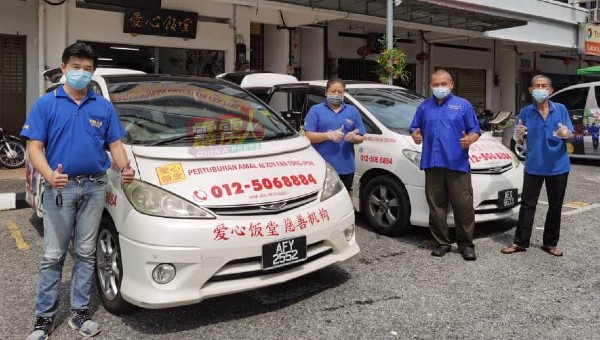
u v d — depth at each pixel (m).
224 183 3.45
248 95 4.88
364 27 14.44
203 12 10.67
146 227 3.22
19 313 3.65
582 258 4.83
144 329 3.43
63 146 3.08
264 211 3.43
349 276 4.36
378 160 5.52
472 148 5.38
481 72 18.75
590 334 3.34
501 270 4.50
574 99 11.00
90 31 9.57
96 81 4.51
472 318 3.57
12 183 7.87
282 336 3.32
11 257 4.88
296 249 3.49
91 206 3.25
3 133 8.86
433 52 16.61
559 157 4.73
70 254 4.91
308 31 13.85
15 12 9.31
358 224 6.02
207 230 3.22
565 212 6.64
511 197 5.29
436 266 4.60
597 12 18.83
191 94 4.55
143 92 4.39
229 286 3.30
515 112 19.86
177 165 3.50
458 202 4.71
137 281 3.26
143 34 10.02
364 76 14.83
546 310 3.70
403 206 5.32
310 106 6.29
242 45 11.34
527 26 16.45
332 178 4.07
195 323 3.51
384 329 3.41
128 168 3.24
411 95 6.59
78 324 3.38
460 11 11.85
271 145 3.99
